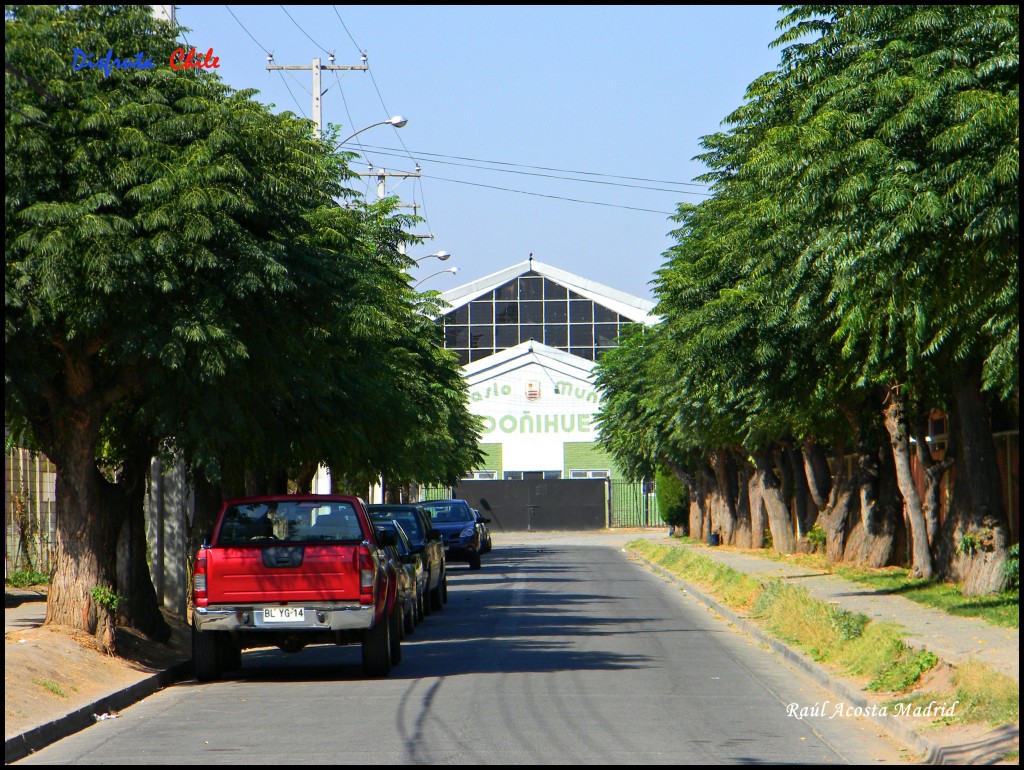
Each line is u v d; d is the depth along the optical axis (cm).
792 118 1725
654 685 1385
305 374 1734
